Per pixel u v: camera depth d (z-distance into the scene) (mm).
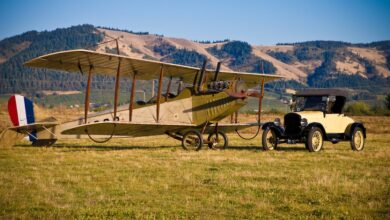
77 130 15188
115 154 13719
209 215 6625
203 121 16250
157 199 7516
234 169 10586
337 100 15625
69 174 9852
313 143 14641
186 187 8430
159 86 15508
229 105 15914
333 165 11305
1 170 10461
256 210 6879
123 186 8477
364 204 7180
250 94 16516
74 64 14836
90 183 8789
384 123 38938
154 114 16578
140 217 6477
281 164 11406
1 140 17000
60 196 7730
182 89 16672
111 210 6805
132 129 15711
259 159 12422
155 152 14359
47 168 10781
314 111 15484
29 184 8664
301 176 9523
